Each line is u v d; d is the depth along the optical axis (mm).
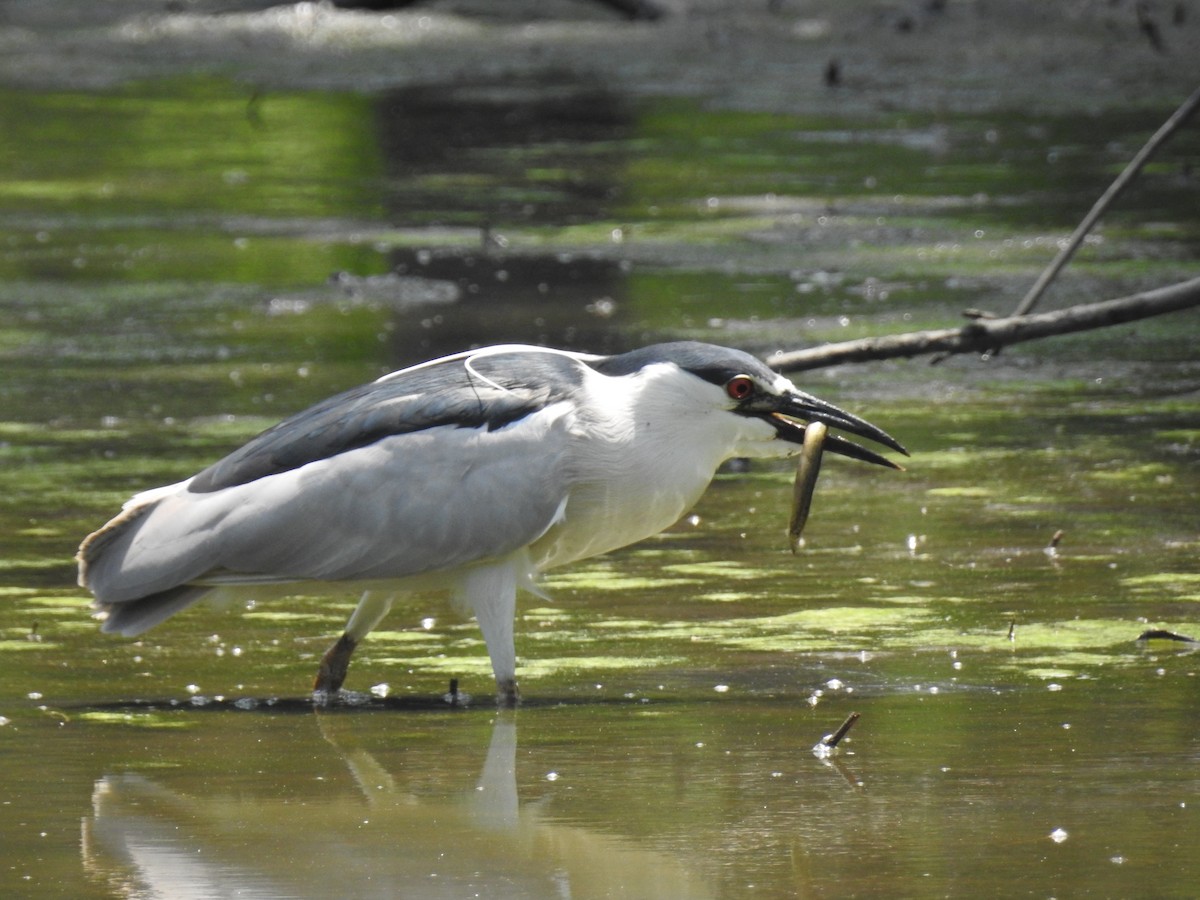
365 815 8070
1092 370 18484
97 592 10289
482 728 9469
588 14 54062
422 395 10438
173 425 16516
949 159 31703
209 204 28984
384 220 27500
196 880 7270
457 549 10172
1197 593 11805
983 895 6969
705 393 10656
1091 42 46062
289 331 20531
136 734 9391
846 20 51125
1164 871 7176
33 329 20766
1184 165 30000
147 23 52344
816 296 21844
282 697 10125
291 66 45125
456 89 41250
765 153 32906
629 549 13156
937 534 13305
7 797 8383
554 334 20016
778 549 13062
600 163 32281
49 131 36219
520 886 7172
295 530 10125
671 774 8602
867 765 8672
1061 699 9734
